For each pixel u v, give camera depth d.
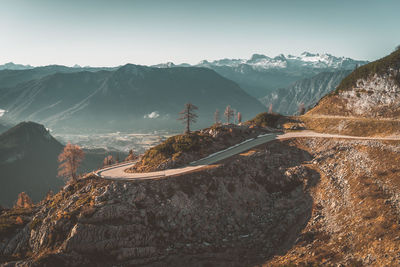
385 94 88.25
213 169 61.81
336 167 61.56
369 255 37.75
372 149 60.78
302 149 73.12
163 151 71.50
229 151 72.75
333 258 40.59
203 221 53.66
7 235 55.53
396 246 35.94
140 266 45.97
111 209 50.09
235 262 46.78
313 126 90.19
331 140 71.88
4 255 51.22
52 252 45.81
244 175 62.69
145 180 57.53
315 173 62.41
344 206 50.28
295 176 62.66
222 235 52.59
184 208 54.03
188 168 63.84
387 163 54.50
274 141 77.31
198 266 46.28
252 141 80.44
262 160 66.88
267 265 44.59
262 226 54.22
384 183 49.88
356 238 42.03
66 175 75.81
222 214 55.59
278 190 61.47
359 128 77.50
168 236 50.66
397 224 39.69
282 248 48.34
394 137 66.31
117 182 56.28
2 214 66.50
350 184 54.44
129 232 48.84
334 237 45.25
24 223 59.16
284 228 52.50
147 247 48.31
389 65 90.12
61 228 49.41
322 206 53.97
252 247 49.88
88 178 62.59
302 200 57.56
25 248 52.19
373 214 44.19
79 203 53.12
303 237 48.38
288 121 97.69
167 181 57.53
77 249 46.00
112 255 46.59
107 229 48.00
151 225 50.97
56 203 58.44
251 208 57.91
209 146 74.50
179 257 47.72
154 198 54.03
